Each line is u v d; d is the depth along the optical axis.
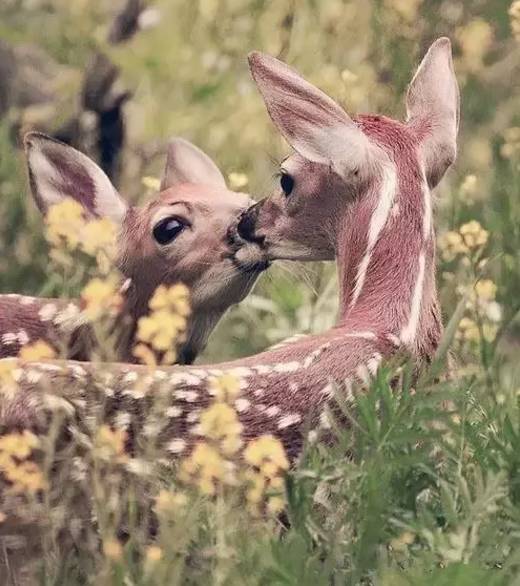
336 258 11.58
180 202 12.61
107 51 15.43
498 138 15.47
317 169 11.62
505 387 12.38
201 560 9.34
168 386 9.95
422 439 9.73
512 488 9.62
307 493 9.47
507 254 13.99
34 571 9.70
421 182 11.20
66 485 9.70
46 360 10.04
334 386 9.82
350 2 16.39
